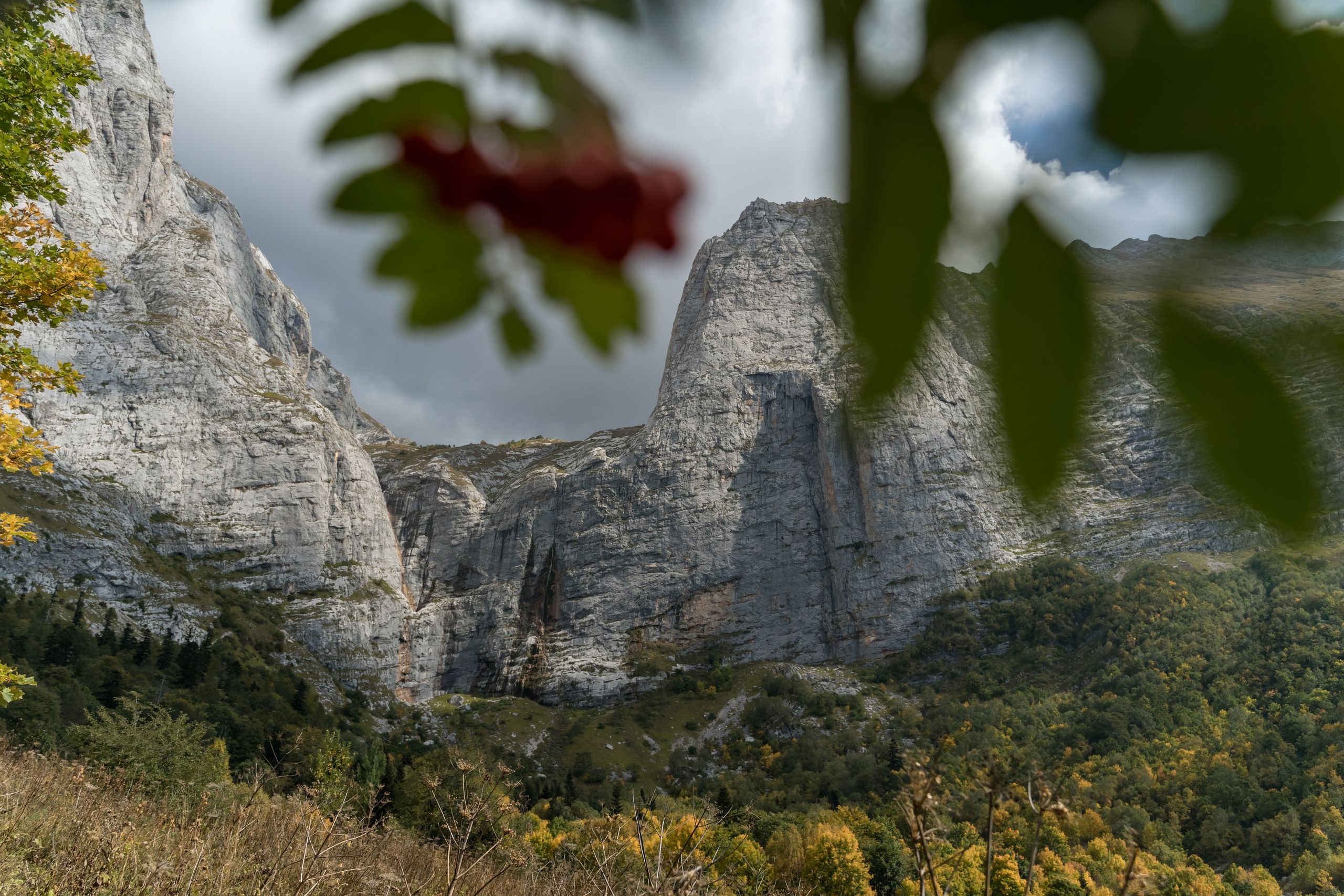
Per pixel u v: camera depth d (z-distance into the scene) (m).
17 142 11.21
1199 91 0.63
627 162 0.84
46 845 10.25
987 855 4.07
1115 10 0.65
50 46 11.10
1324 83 0.62
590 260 0.87
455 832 9.62
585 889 8.91
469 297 0.93
